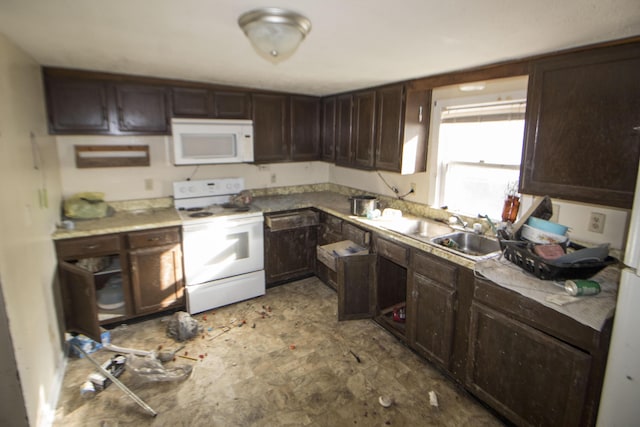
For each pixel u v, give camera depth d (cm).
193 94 305
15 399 163
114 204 317
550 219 215
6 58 173
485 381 198
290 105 362
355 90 331
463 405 208
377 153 312
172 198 341
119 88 276
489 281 188
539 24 144
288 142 368
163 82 291
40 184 224
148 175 329
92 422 193
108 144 305
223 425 192
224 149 324
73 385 221
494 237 244
